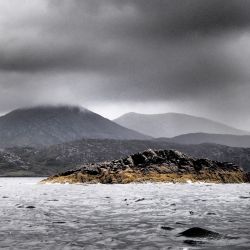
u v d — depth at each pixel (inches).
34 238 915.4
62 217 1360.7
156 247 800.9
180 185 4872.0
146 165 5713.6
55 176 5753.0
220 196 2655.0
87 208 1726.1
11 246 818.8
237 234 959.6
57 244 839.7
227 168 6102.4
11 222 1214.3
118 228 1079.0
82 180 5349.4
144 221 1240.2
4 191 3740.2
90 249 786.2
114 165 5703.7
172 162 5846.5
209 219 1295.5
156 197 2532.0
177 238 903.7
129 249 783.7
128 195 2785.4
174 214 1454.2
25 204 1975.9
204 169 5816.9
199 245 816.3
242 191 3484.3
